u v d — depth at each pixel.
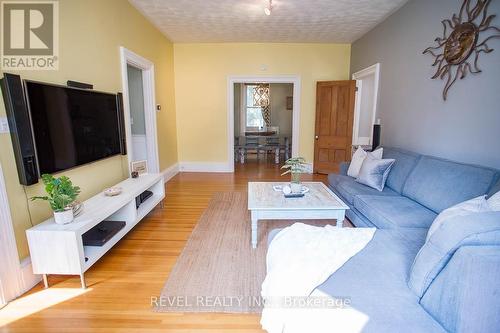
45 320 1.64
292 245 1.62
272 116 9.26
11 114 1.75
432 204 2.30
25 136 1.83
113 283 2.00
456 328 1.03
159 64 4.68
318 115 5.57
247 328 1.60
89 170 2.66
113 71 3.10
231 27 4.52
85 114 2.52
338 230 1.84
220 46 5.51
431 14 2.93
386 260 1.48
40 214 2.05
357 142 5.21
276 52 5.52
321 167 5.73
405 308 1.14
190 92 5.69
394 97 3.76
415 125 3.27
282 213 2.47
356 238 1.72
